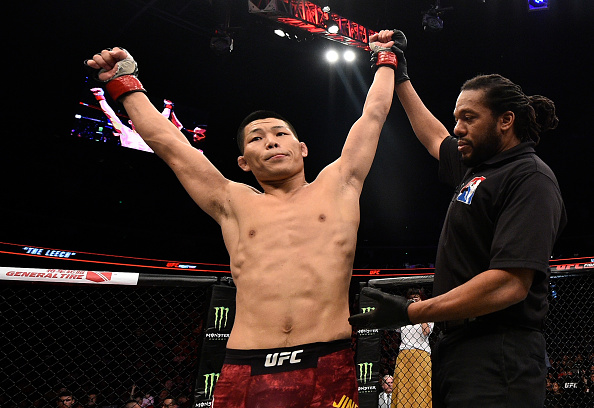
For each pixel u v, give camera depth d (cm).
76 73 1255
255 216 177
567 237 1373
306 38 979
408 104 228
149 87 1377
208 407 261
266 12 861
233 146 1513
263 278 166
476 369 153
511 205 153
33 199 1208
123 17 1227
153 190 1410
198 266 1362
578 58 1289
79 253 1196
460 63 1375
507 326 155
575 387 291
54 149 1245
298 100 1573
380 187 1652
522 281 143
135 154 1364
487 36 1273
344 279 171
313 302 163
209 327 269
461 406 153
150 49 1352
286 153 183
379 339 286
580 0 1138
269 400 150
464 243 168
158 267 1302
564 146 1419
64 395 351
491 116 171
